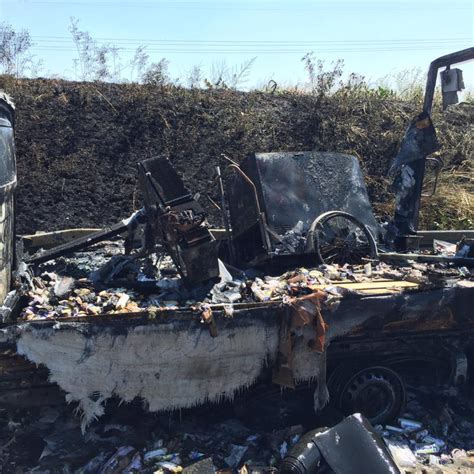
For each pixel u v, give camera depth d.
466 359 3.78
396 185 5.29
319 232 4.25
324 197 4.52
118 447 3.28
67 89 8.42
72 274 4.08
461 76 4.98
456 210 8.20
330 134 8.98
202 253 3.37
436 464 3.30
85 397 2.96
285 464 3.01
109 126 8.14
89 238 3.99
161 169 3.71
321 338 3.20
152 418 3.49
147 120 8.34
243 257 4.58
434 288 3.53
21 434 3.36
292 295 3.30
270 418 3.66
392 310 3.41
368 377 3.62
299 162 4.56
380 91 10.09
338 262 4.29
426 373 4.21
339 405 3.62
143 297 3.37
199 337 3.04
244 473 3.09
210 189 7.88
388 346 3.66
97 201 7.45
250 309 3.12
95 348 2.90
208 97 8.92
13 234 3.57
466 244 4.48
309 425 3.58
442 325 3.59
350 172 4.72
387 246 4.97
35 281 3.59
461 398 4.09
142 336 2.96
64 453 3.22
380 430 3.60
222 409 3.66
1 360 2.86
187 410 3.49
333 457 3.04
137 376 3.00
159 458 3.20
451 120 9.80
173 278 3.73
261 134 8.68
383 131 9.24
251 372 3.21
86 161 7.75
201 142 8.34
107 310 3.03
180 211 3.56
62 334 2.85
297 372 3.31
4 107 3.48
